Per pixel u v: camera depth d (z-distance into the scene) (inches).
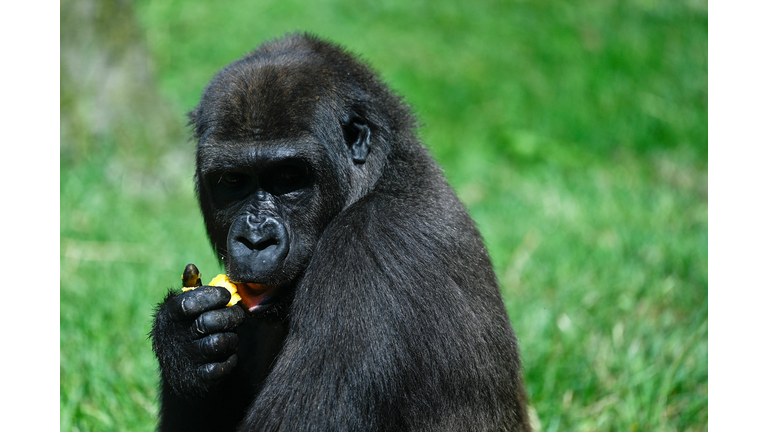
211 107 370.0
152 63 1045.8
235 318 357.4
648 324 613.9
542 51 1429.6
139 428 480.7
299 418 336.2
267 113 356.2
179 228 813.2
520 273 700.0
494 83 1342.3
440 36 1460.4
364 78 405.4
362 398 336.5
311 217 369.1
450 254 364.5
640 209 898.7
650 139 1246.9
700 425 511.2
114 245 748.6
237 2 1523.1
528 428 432.5
